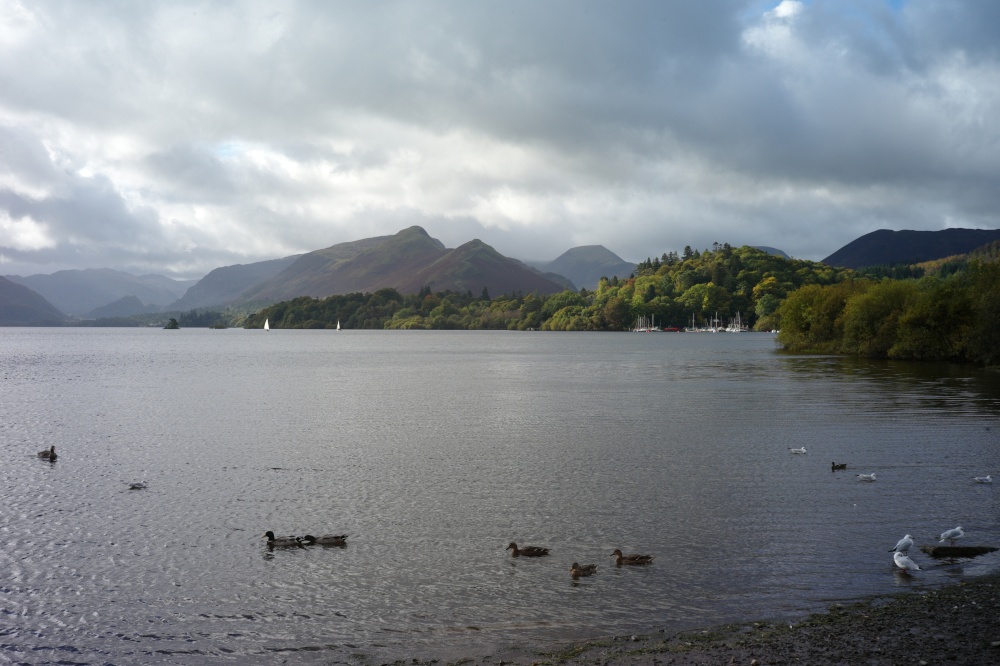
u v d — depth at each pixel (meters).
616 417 64.00
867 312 141.75
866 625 20.28
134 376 118.19
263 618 22.42
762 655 18.53
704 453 46.66
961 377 97.38
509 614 22.33
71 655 20.22
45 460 46.41
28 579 25.80
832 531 29.88
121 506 35.12
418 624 21.80
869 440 50.38
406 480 39.94
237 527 31.64
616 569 25.94
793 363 132.50
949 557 26.48
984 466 41.69
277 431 57.62
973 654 18.14
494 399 80.56
